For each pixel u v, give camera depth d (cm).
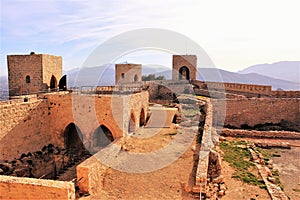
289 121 2661
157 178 1245
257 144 1883
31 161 1647
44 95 1900
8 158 1534
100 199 1076
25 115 1669
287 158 1608
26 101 1728
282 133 2114
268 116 2681
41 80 2523
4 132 1508
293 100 2641
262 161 1494
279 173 1359
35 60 2505
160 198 1070
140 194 1109
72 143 2048
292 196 1102
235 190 1112
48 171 1750
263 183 1181
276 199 1019
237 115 2656
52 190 913
